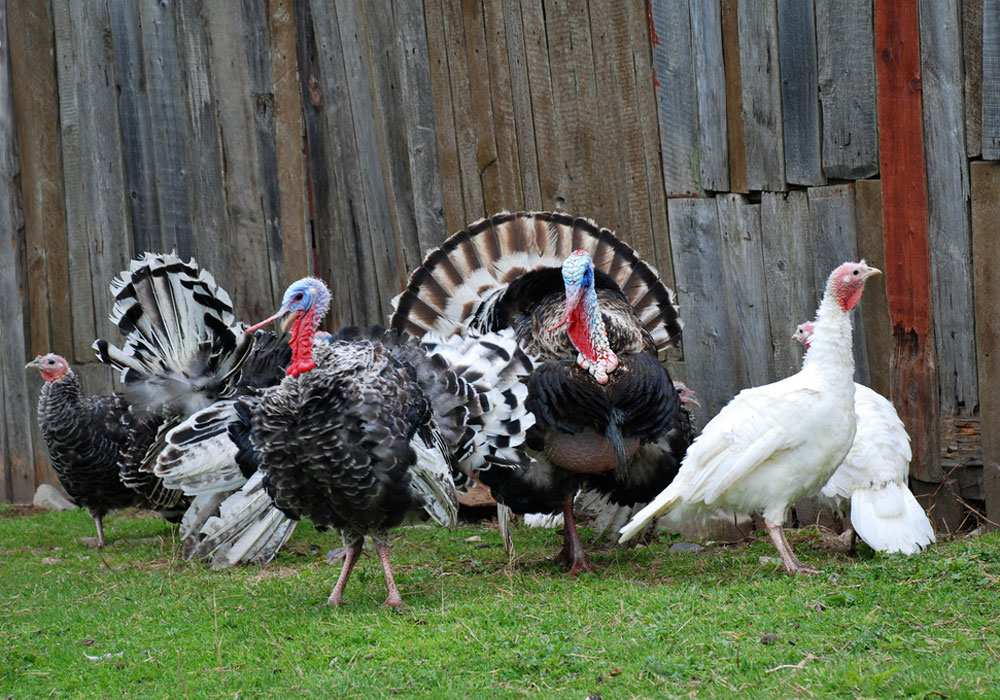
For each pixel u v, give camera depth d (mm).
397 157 7594
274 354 6957
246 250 8047
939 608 4398
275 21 7801
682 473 5258
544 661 4059
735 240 6711
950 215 6090
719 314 6820
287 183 7895
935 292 6168
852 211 6363
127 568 6344
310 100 7809
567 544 5984
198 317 6695
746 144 6613
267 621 4961
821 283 6488
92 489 6941
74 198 8414
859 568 5082
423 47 7434
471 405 5414
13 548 7066
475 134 7371
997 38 5855
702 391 6898
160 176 8188
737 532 6512
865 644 3992
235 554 6180
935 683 3564
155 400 6621
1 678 4363
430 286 6617
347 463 4848
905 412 6305
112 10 8164
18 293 8562
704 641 4141
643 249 6984
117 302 6664
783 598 4660
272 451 4945
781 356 6633
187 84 8062
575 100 7070
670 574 5566
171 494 6707
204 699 3990
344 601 5270
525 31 7145
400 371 5195
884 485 5457
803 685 3646
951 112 6020
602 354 5477
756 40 6508
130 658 4543
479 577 5770
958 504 6207
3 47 8430
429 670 4062
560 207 7191
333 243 7867
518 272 6582
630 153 6953
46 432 6766
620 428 5566
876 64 6180
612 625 4445
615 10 6883
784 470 5172
